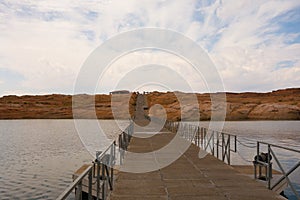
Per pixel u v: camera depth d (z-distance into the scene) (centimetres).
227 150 1202
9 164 3070
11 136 6228
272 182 885
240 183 811
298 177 1409
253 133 4853
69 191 325
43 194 1986
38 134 6644
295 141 3609
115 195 709
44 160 3331
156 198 685
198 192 728
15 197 1930
